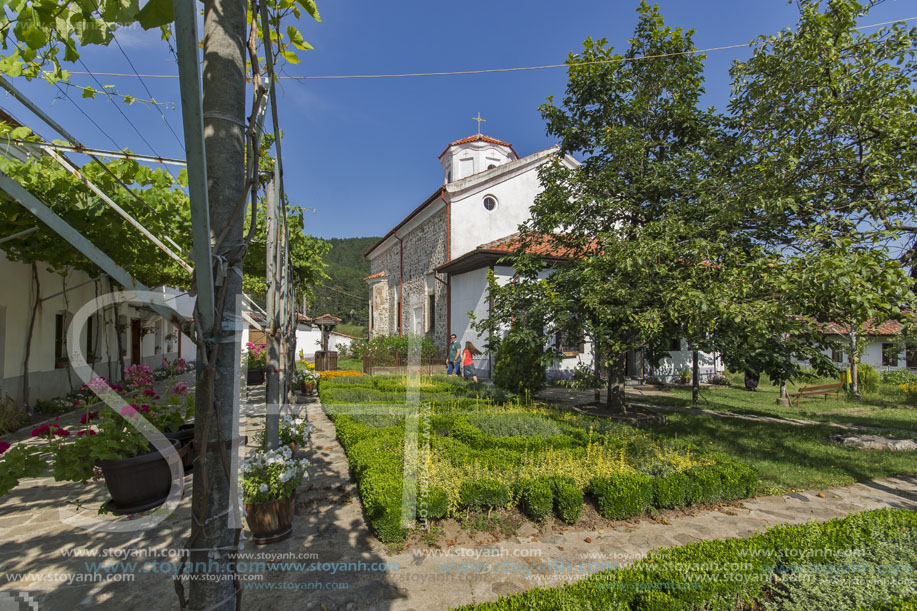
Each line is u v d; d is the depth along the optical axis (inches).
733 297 205.2
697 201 274.2
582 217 340.5
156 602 109.8
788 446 268.4
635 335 298.7
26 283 328.5
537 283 339.9
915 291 200.1
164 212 209.2
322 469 216.1
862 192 205.5
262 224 347.9
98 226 211.3
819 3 210.1
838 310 190.1
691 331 236.7
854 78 198.5
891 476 219.6
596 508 168.7
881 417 408.2
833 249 176.2
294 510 163.9
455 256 634.2
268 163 177.2
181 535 144.8
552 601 93.9
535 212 351.3
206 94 60.6
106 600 110.3
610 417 322.3
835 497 188.7
